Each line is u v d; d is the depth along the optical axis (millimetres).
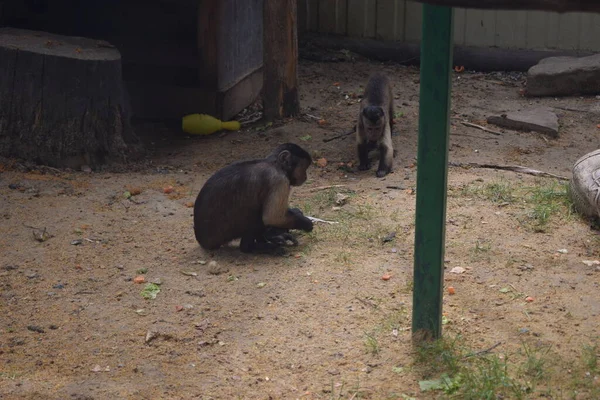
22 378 5516
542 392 5223
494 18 14992
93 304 6602
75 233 7977
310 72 14883
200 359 5773
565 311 6344
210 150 10930
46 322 6312
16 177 9219
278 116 12148
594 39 14680
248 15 12914
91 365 5707
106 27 12484
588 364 5523
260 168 7309
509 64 14914
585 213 8219
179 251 7656
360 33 15812
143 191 9164
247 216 7402
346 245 7688
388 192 9141
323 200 8922
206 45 11789
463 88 13969
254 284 6914
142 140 11453
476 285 6805
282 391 5352
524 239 7758
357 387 5359
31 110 9539
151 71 12359
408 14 15453
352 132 11555
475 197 8820
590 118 12273
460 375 5375
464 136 11289
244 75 12953
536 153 10672
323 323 6227
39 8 12625
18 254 7488
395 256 7414
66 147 9727
